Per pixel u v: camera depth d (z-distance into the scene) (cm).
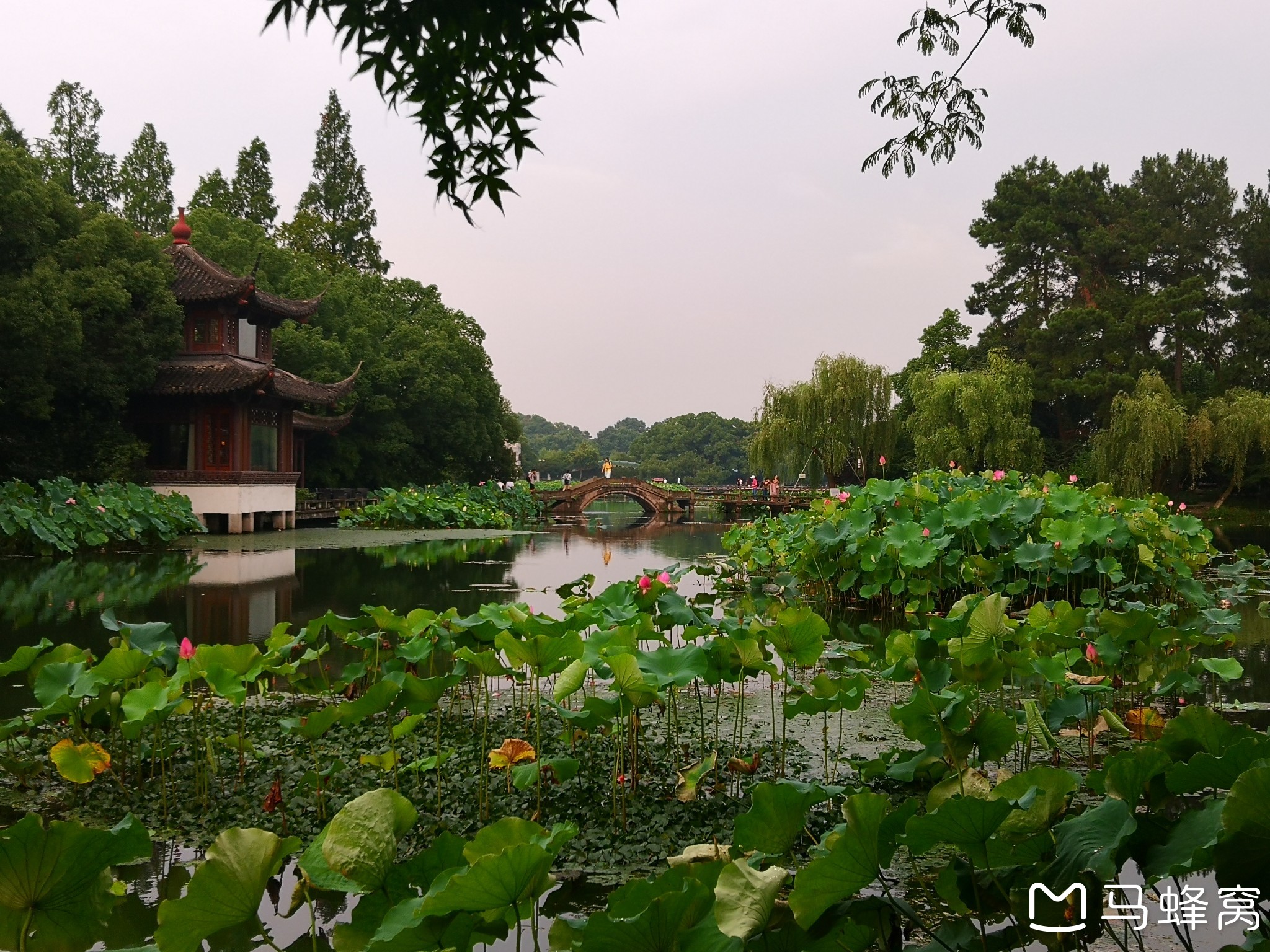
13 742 535
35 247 2152
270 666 519
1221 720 288
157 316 2323
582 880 366
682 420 10531
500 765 438
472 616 589
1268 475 3572
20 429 2231
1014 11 511
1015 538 1135
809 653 514
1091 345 3856
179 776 489
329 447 3388
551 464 9806
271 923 329
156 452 2462
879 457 3516
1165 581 1139
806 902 215
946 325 4372
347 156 4922
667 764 512
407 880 237
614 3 330
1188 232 4162
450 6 327
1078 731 580
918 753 411
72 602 1137
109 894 240
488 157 375
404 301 4234
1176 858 210
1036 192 4241
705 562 1783
